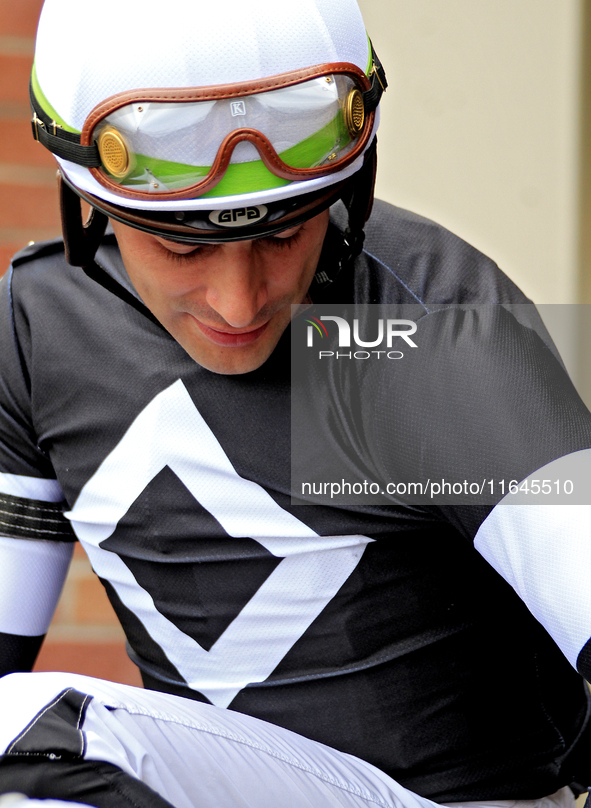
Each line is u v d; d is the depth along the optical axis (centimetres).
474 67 629
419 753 300
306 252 261
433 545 296
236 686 308
